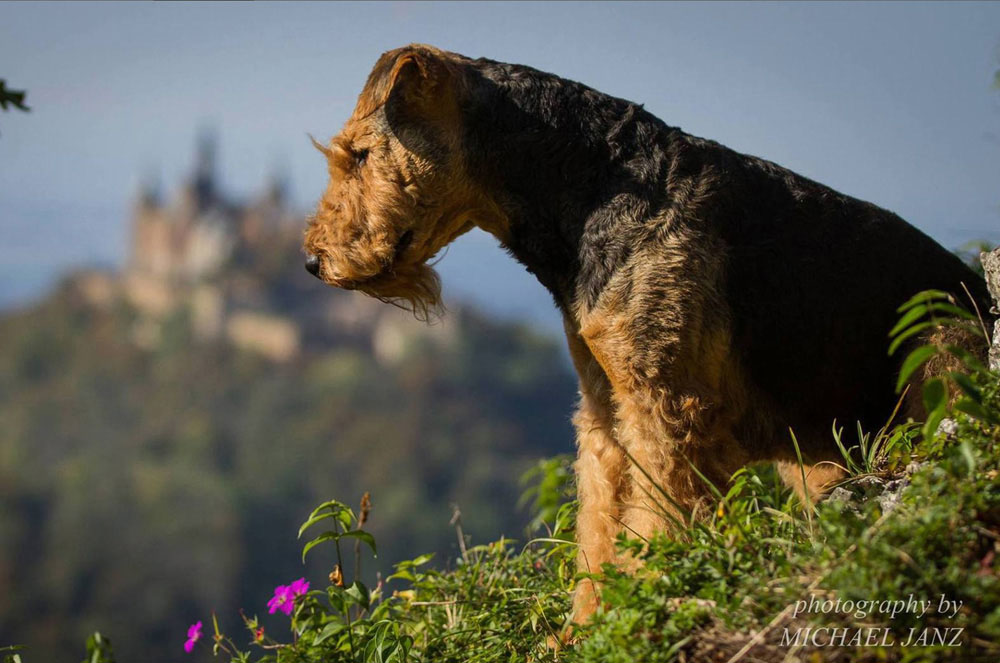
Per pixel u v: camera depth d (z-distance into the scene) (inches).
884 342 141.6
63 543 3053.6
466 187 146.1
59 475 3528.5
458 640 137.0
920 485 96.3
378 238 146.4
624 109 144.3
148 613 2824.8
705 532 110.7
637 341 131.3
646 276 132.2
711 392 133.0
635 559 125.5
